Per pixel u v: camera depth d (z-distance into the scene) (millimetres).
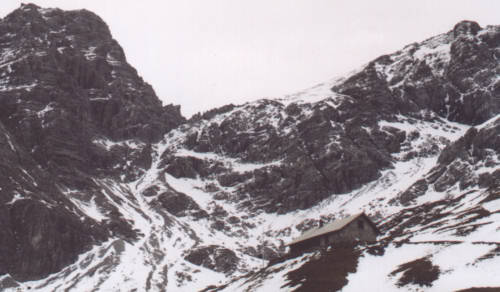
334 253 107500
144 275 168875
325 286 85812
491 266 73375
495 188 155625
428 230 116750
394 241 106062
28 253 165125
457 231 101188
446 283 72875
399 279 80875
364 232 122688
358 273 90188
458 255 82250
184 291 164625
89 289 152500
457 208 151375
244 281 126312
